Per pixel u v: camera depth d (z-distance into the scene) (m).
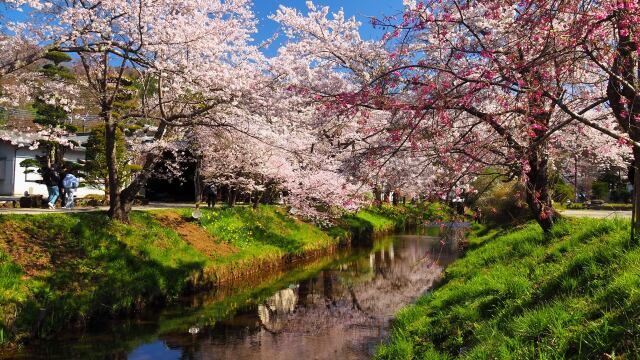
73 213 13.05
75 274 10.52
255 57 14.00
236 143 16.47
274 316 11.48
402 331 7.89
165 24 11.48
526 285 6.83
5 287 8.96
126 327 10.09
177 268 13.12
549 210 9.03
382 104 5.54
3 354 8.04
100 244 12.04
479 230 20.52
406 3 7.73
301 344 9.39
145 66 11.75
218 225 17.61
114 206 13.67
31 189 28.44
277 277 16.41
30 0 11.27
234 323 10.81
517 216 16.38
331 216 25.77
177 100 13.46
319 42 12.70
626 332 3.96
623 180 32.00
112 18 10.96
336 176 19.50
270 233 19.98
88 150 21.14
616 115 5.95
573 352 4.22
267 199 25.41
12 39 12.72
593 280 5.50
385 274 17.25
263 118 13.54
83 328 9.68
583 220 10.49
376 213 35.50
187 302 12.36
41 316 8.93
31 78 15.62
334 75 12.38
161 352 8.77
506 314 6.11
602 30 4.84
